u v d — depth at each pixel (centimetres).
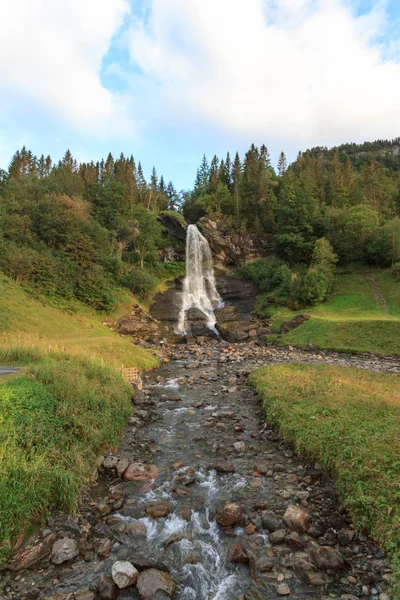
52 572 645
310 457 1052
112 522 800
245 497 896
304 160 10325
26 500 761
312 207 6781
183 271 7088
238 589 607
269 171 9775
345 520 774
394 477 791
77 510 834
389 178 10562
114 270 5575
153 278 6044
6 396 1094
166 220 8044
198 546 721
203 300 5997
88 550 707
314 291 5131
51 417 1089
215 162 10825
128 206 7475
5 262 4259
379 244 6203
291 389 1628
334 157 10150
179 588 615
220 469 1050
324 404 1339
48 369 1444
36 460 862
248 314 5338
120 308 5034
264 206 7825
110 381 1666
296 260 6706
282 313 5025
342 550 686
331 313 4706
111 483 982
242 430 1377
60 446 996
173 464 1099
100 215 6800
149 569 644
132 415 1518
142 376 2498
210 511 846
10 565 654
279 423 1316
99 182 8019
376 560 645
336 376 1916
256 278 6259
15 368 1633
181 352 3816
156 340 4438
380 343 3428
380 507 727
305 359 3134
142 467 1044
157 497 907
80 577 634
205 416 1570
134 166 10888
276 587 604
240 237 7219
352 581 607
